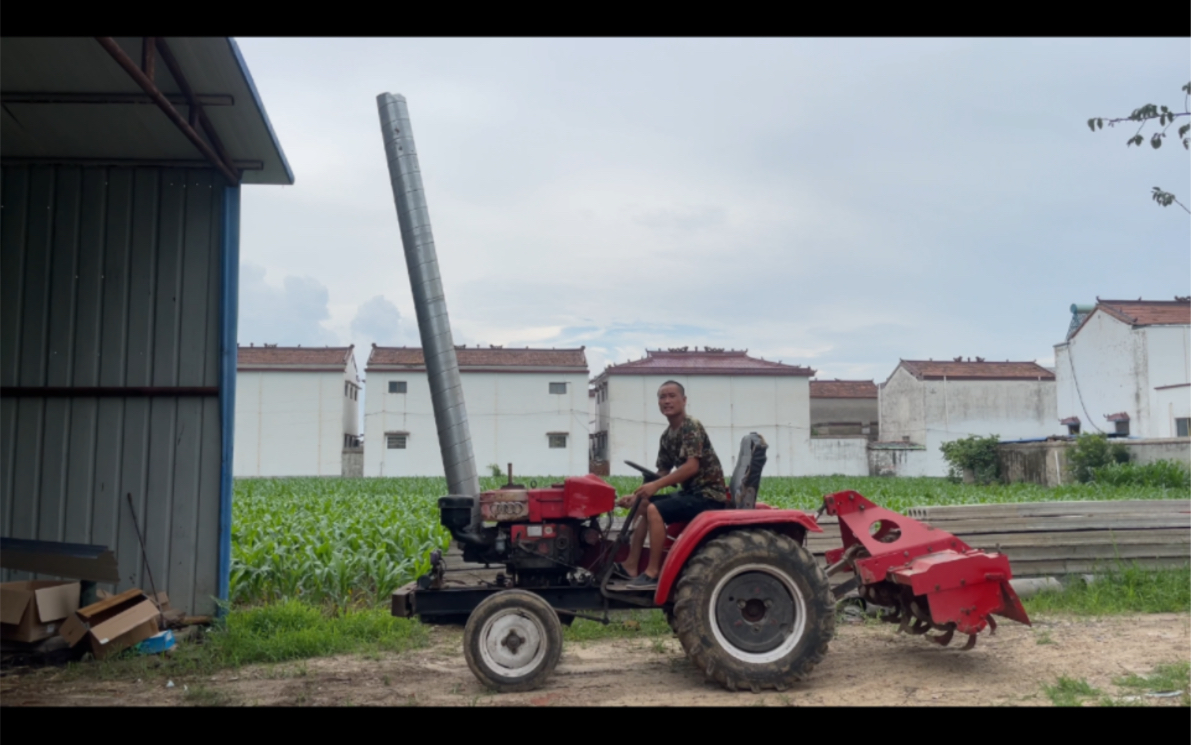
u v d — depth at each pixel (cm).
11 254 627
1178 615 638
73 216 632
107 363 626
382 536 875
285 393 4084
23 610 520
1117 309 3162
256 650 545
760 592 461
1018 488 2173
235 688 471
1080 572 720
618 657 542
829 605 457
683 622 450
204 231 638
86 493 618
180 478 623
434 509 1293
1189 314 3153
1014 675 478
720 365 4319
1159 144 523
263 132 590
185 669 512
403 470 3994
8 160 627
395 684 479
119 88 525
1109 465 2273
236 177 641
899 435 4500
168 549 618
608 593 475
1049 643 553
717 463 511
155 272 633
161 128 579
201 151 583
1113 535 723
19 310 624
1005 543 714
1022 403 4203
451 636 618
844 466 4219
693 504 498
